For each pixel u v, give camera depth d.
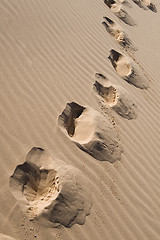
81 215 2.25
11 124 2.61
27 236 2.02
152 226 2.55
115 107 3.41
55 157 2.52
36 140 2.58
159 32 6.31
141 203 2.65
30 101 2.88
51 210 2.12
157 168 3.06
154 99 4.15
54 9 4.29
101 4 5.43
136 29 5.73
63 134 2.74
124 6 6.15
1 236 1.92
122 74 4.18
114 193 2.57
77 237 2.15
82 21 4.51
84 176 2.50
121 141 3.06
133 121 3.45
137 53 5.00
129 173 2.82
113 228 2.35
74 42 3.99
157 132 3.53
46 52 3.55
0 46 3.26
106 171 2.68
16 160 2.38
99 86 3.60
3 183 2.21
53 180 2.34
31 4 4.06
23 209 2.11
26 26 3.70
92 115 3.01
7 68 3.07
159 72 4.91
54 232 2.10
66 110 3.02
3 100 2.76
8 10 3.73
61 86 3.22
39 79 3.15
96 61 3.94
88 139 2.78
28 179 2.37
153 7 7.35
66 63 3.58
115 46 4.61
